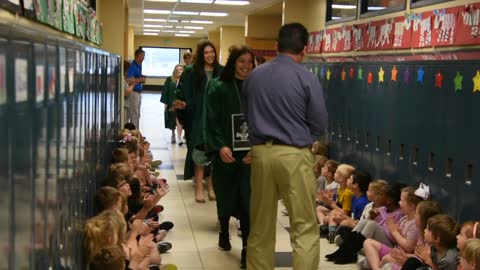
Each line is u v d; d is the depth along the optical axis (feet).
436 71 12.15
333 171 17.38
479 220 10.36
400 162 13.98
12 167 3.97
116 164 13.29
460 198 11.07
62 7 11.46
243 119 12.34
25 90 4.27
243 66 12.26
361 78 16.70
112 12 27.86
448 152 11.59
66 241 6.64
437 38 13.94
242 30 58.65
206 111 12.61
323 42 24.07
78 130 7.67
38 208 4.94
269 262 10.61
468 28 12.39
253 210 10.55
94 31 20.59
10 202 3.95
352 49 20.38
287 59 10.26
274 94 10.03
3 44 3.59
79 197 7.88
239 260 12.89
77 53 7.45
